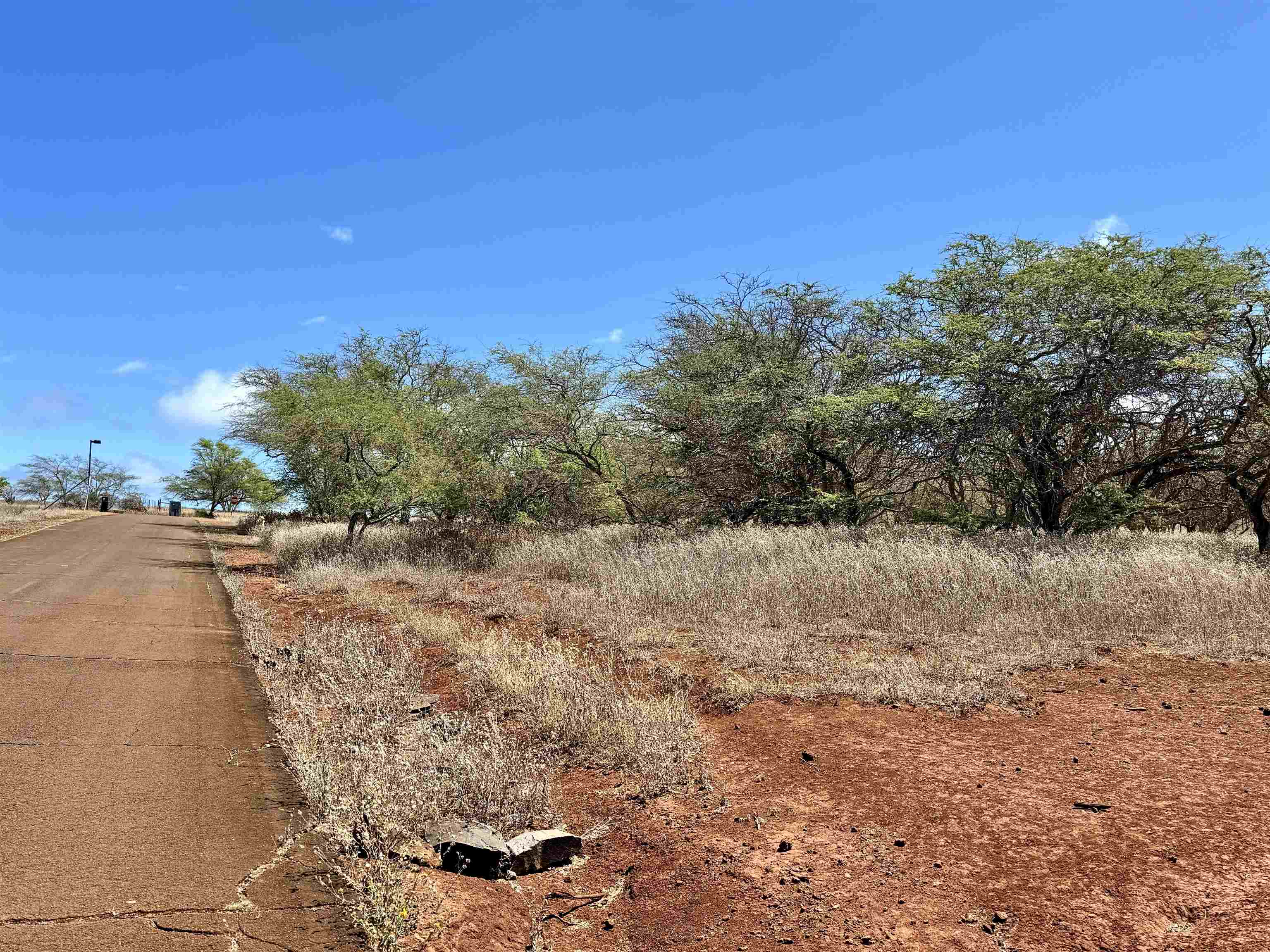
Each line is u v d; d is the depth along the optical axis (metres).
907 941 3.60
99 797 4.95
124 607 12.67
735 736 6.40
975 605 10.23
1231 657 7.83
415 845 4.54
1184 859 4.05
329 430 20.34
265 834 4.62
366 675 8.17
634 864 4.62
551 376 23.39
